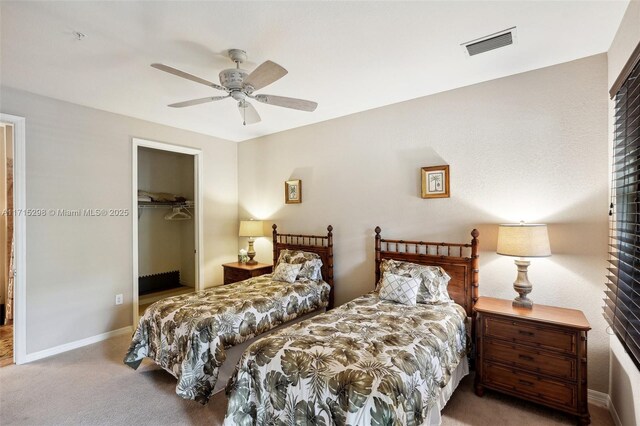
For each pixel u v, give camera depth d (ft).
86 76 8.77
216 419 7.23
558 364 7.09
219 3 5.74
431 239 10.41
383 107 11.43
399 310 8.59
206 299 9.70
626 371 6.46
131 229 12.47
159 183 17.81
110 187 11.85
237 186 16.70
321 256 13.00
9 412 7.45
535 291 8.59
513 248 7.77
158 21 6.26
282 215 14.73
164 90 9.78
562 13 6.15
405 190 10.97
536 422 7.05
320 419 5.28
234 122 13.30
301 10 5.96
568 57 7.97
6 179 12.60
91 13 5.99
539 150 8.57
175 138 13.97
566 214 8.21
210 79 8.97
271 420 5.95
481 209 9.48
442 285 9.44
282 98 7.72
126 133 12.31
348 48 7.37
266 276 13.08
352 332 7.02
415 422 5.46
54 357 10.25
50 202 10.40
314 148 13.47
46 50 7.37
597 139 7.82
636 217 5.87
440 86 9.71
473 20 6.34
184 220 18.57
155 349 8.85
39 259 10.18
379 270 11.27
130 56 7.66
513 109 8.93
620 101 6.53
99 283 11.57
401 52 7.59
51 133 10.41
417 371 5.81
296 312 10.77
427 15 6.17
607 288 7.67
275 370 5.99
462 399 7.92
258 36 6.83
